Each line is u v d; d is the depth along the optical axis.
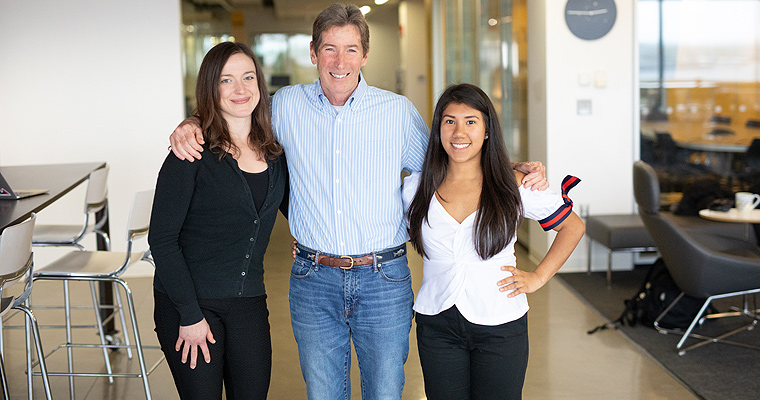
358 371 4.00
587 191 6.09
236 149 2.27
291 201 2.49
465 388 2.35
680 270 4.16
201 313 2.23
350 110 2.39
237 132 2.31
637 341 4.38
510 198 2.25
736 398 3.51
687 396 3.56
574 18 5.88
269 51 16.11
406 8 14.22
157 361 4.12
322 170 2.40
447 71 10.70
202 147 2.21
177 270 2.19
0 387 2.90
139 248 6.31
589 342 4.38
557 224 2.34
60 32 6.10
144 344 4.42
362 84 2.43
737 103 6.11
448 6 10.53
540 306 5.14
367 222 2.40
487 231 2.22
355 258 2.39
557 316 4.90
